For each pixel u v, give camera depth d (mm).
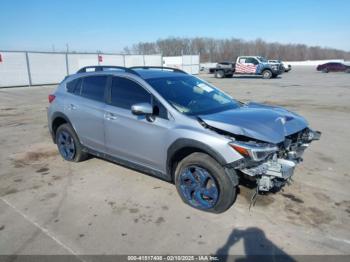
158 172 3992
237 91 17625
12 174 4898
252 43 99000
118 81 4422
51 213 3639
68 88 5293
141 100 4051
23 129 8328
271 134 3320
